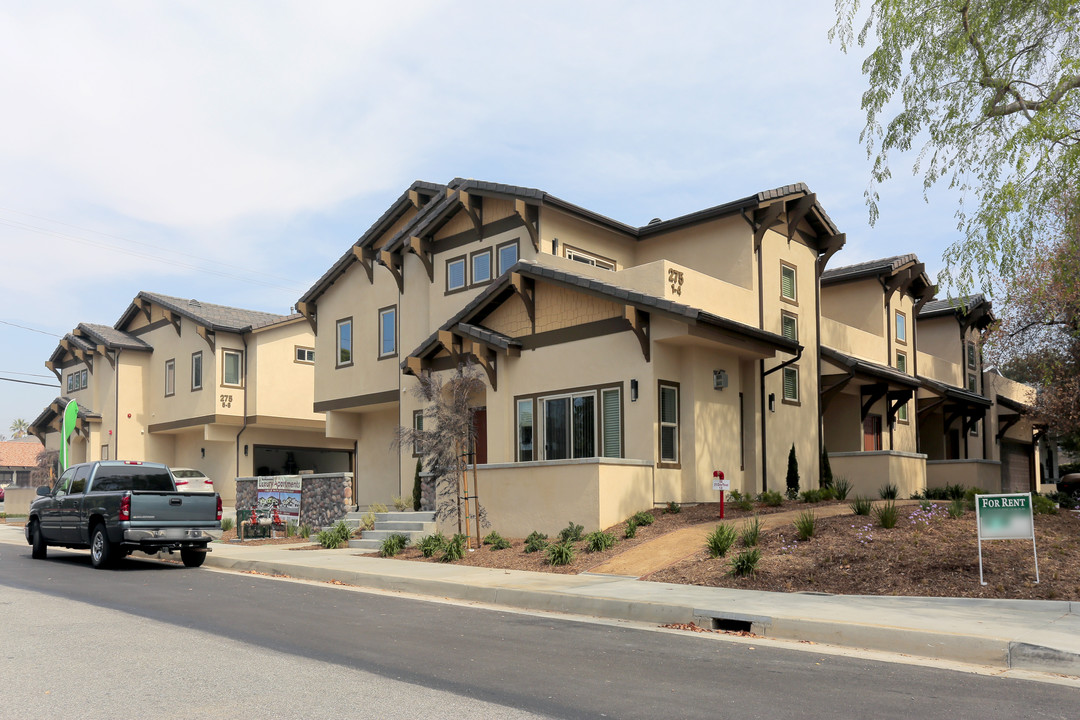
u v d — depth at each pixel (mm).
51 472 37312
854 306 28219
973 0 15633
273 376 33656
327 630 9320
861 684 7016
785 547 13125
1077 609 9734
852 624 8898
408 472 24406
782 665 7746
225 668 7312
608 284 18141
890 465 21781
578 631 9484
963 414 30875
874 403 25516
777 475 20938
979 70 15750
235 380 33531
